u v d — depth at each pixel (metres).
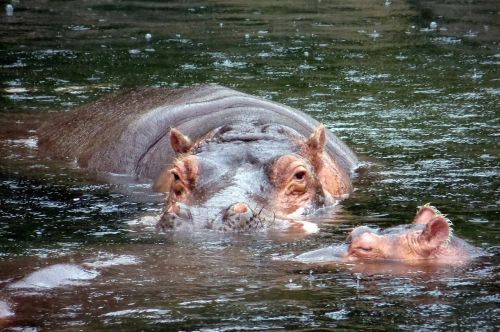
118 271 19.52
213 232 23.80
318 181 28.23
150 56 55.34
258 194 26.23
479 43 58.56
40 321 16.56
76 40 61.12
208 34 62.84
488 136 36.94
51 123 40.03
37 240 23.70
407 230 21.39
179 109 35.28
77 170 34.09
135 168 33.47
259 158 27.69
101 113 38.75
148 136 34.47
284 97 44.16
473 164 32.84
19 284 18.12
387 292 18.66
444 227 21.06
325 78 48.69
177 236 23.41
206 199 25.66
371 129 38.31
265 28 65.19
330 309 17.62
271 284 18.98
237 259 20.84
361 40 60.28
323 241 23.03
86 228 25.28
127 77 49.59
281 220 25.00
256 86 46.69
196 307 17.59
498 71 50.06
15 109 43.31
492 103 42.78
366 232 21.19
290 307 17.72
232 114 33.09
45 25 67.31
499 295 18.53
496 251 21.88
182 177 26.80
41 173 33.47
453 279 19.52
